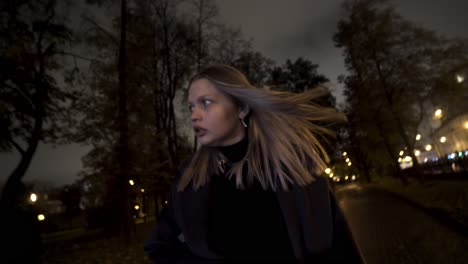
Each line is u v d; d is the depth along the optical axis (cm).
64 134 1168
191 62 1944
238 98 99
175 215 104
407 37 2091
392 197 2453
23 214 634
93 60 1245
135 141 1187
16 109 1176
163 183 1534
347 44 2391
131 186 1229
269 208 96
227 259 95
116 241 1152
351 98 2655
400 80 2200
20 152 1184
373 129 2730
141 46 1459
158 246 107
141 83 1388
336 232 97
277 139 98
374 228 1061
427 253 636
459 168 1877
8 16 1062
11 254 571
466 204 945
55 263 776
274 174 96
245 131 104
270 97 99
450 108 2133
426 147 5372
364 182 6662
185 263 99
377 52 2269
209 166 107
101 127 1152
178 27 1886
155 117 1606
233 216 97
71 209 3347
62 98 1194
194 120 98
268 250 93
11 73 1074
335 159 2766
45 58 1194
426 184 2197
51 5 1188
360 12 2283
